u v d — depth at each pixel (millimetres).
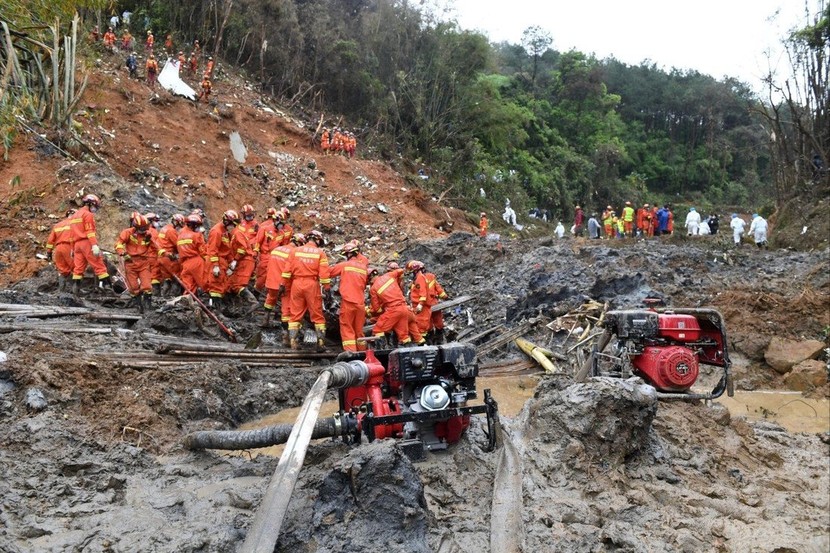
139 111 24844
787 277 16609
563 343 12820
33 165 17750
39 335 8297
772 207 34938
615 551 5039
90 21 29547
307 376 9969
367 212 26344
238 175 24891
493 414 6160
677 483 6418
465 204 36812
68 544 4461
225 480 5781
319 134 32219
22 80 18953
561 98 68375
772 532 5641
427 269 18250
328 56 38312
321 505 4750
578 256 17234
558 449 6383
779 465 7324
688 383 8266
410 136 39750
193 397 7992
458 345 6188
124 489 5582
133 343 9445
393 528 4598
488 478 5797
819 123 30516
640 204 62594
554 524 5207
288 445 4742
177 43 34094
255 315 13047
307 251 11133
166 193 21469
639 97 83812
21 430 6160
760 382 11938
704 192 73812
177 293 13148
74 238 12227
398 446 5000
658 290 15055
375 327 11258
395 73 40781
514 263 17078
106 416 7020
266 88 35844
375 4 42938
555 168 56406
